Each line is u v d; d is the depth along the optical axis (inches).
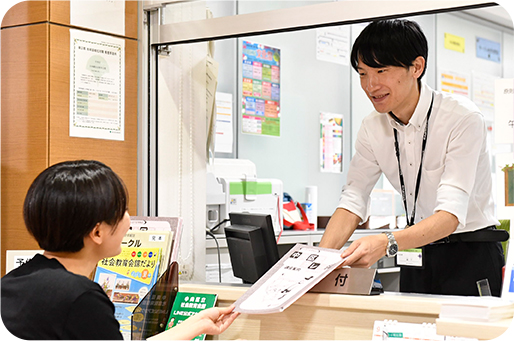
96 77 74.5
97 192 50.5
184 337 51.3
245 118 137.8
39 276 48.9
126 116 77.6
